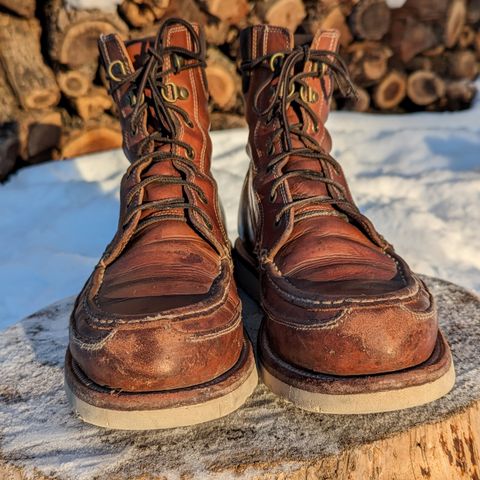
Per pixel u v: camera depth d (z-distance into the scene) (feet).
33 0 3.15
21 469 1.08
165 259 1.22
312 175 1.36
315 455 1.08
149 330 1.04
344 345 1.06
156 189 1.32
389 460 1.11
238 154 3.51
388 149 3.76
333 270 1.19
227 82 3.75
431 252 2.58
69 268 2.50
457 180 3.22
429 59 4.47
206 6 3.44
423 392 1.08
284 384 1.14
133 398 1.04
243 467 1.06
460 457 1.18
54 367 1.44
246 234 1.67
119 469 1.07
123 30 3.28
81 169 3.40
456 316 1.59
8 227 2.85
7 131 3.26
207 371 1.07
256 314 1.58
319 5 3.85
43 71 3.29
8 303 2.27
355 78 4.30
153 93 1.39
